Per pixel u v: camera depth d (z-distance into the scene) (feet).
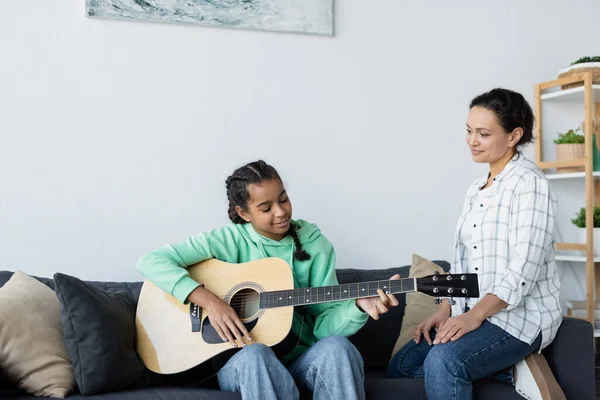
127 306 7.16
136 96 8.86
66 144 8.61
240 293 6.81
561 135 10.37
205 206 9.10
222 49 9.18
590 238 9.78
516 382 6.69
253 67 9.30
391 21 9.89
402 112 9.93
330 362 6.10
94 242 8.68
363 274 8.61
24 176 8.46
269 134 9.36
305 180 9.50
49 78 8.55
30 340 6.34
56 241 8.55
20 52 8.44
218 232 7.32
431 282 6.01
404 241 9.88
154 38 8.93
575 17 10.75
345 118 9.68
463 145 10.18
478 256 6.77
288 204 7.02
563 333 6.79
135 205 8.84
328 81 9.61
